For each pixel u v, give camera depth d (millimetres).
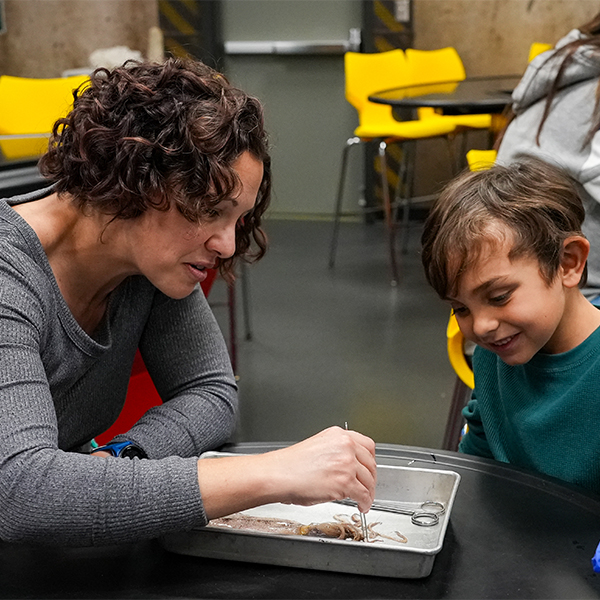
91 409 1126
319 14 5527
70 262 1000
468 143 5398
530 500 962
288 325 3713
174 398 1128
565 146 1697
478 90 3797
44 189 1037
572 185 1077
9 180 2180
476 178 1051
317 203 5902
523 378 1181
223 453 994
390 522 916
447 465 1060
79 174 912
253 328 3701
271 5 5578
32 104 3613
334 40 5547
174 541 850
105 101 893
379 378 3082
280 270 4629
